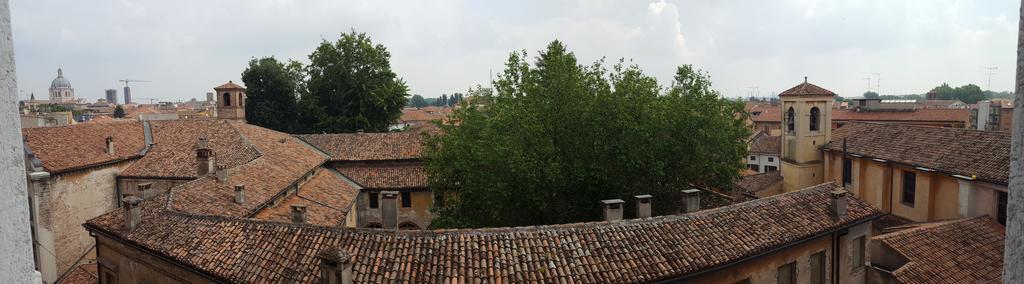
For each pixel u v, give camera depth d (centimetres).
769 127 9475
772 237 1900
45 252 3238
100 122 4100
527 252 1614
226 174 2752
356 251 1609
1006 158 2902
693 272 1667
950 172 3055
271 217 2677
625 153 2955
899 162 3428
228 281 1645
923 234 2547
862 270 2306
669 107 3102
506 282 1496
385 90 6331
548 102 3156
